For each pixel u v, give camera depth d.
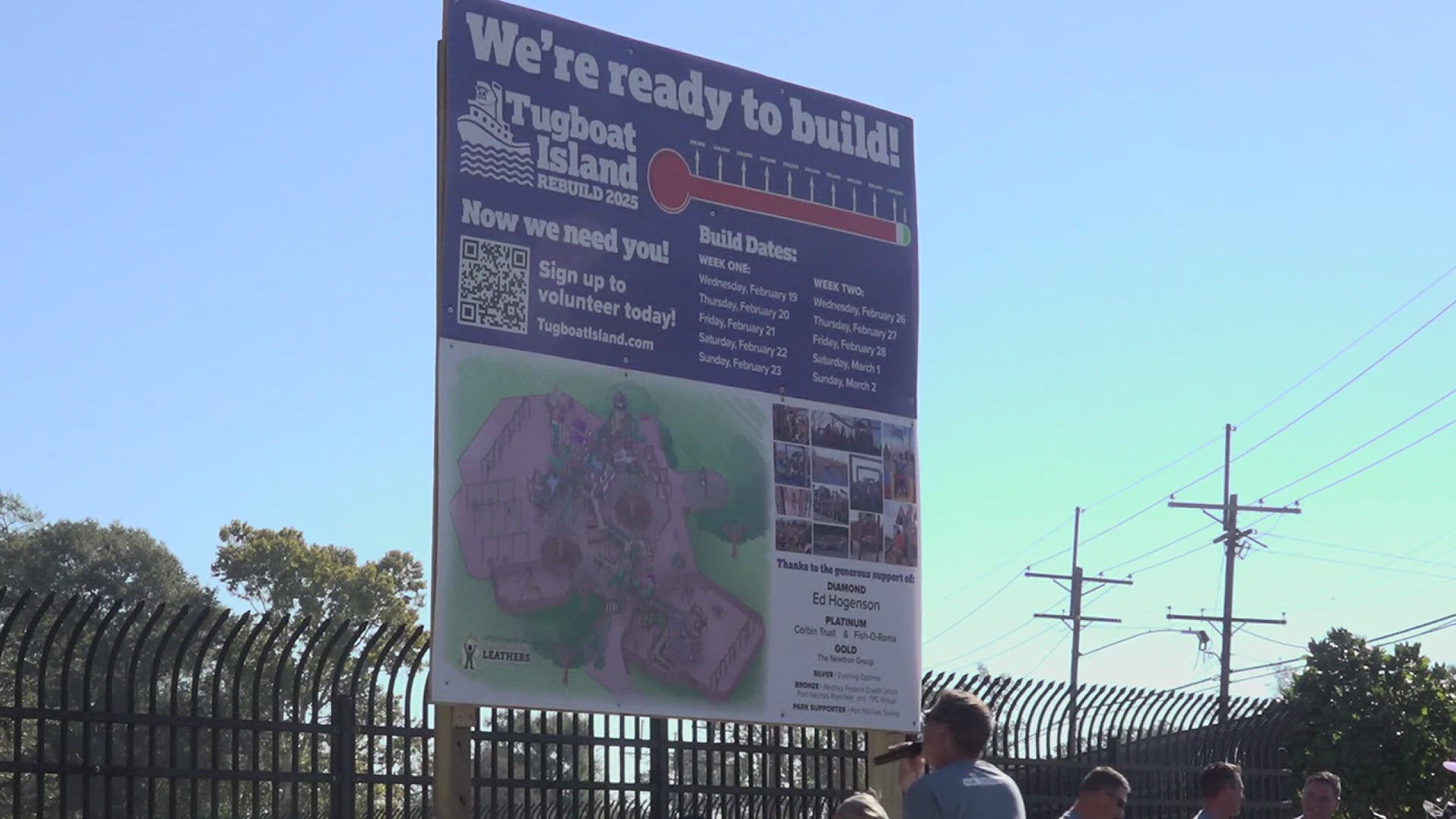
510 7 8.74
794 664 9.34
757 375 9.41
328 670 15.42
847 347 9.85
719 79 9.52
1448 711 14.73
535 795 9.35
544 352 8.60
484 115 8.56
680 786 9.45
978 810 5.56
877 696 9.66
